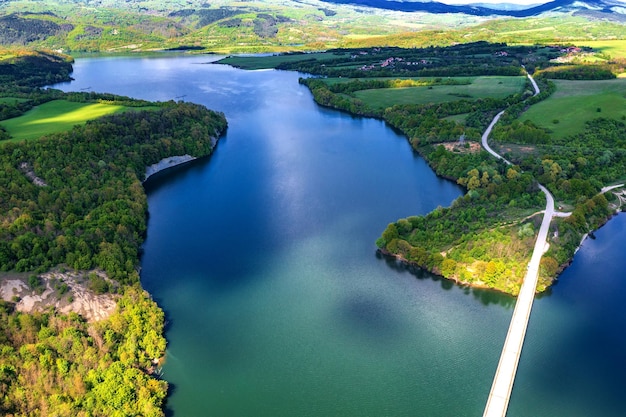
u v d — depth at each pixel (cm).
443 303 11062
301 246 13488
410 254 12269
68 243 11181
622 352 9519
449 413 8288
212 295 11406
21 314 9269
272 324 10456
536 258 11688
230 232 14275
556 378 8938
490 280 11238
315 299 11281
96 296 10212
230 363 9369
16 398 7819
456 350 9675
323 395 8669
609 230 13712
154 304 10438
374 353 9625
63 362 8381
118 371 8369
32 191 13888
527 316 10262
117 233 12619
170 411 8294
